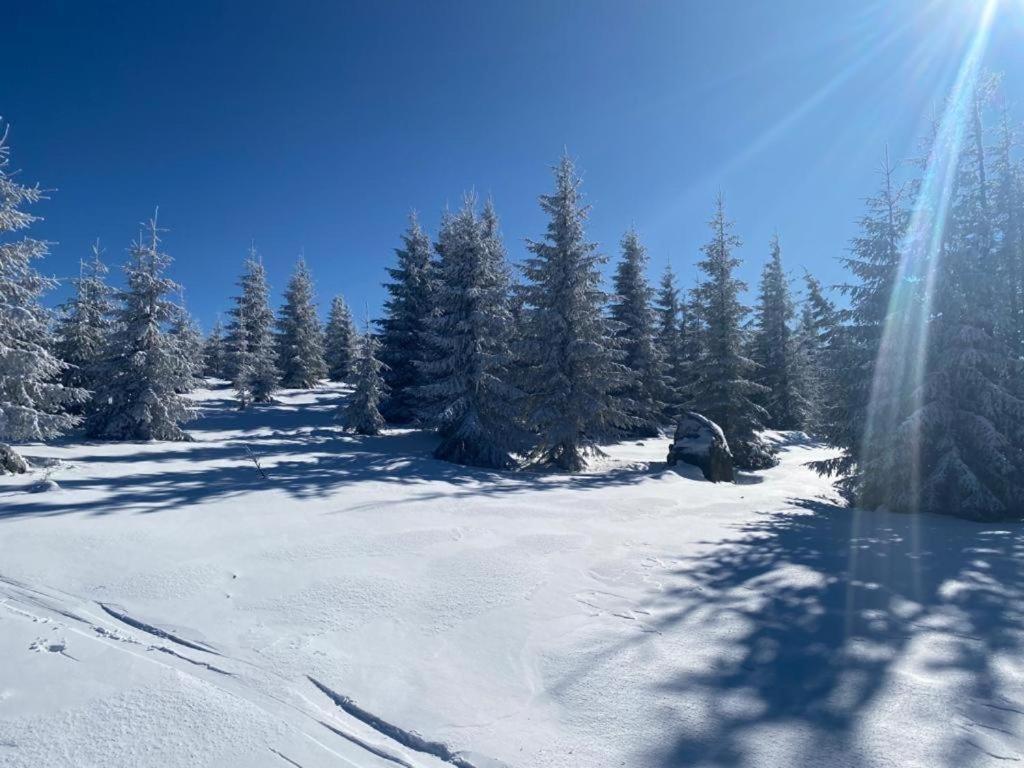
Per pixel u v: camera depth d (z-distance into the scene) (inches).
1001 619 167.9
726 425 868.0
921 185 467.8
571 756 103.7
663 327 1443.2
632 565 228.7
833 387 511.2
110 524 263.9
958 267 441.4
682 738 108.7
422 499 363.9
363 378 964.6
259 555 225.1
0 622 156.6
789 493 504.7
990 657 142.2
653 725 113.4
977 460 407.5
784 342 1411.2
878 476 433.1
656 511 353.7
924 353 436.8
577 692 127.2
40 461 493.7
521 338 775.7
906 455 414.0
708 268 908.0
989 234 445.1
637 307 1223.5
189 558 217.9
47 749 100.9
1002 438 390.3
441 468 577.6
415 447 802.8
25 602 173.2
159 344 783.7
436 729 112.3
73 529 252.1
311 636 154.4
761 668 137.9
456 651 148.1
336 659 141.4
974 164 461.7
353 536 257.6
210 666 136.6
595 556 241.3
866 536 287.4
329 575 203.2
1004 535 294.2
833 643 151.8
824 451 1075.3
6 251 525.0
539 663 142.0
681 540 273.6
